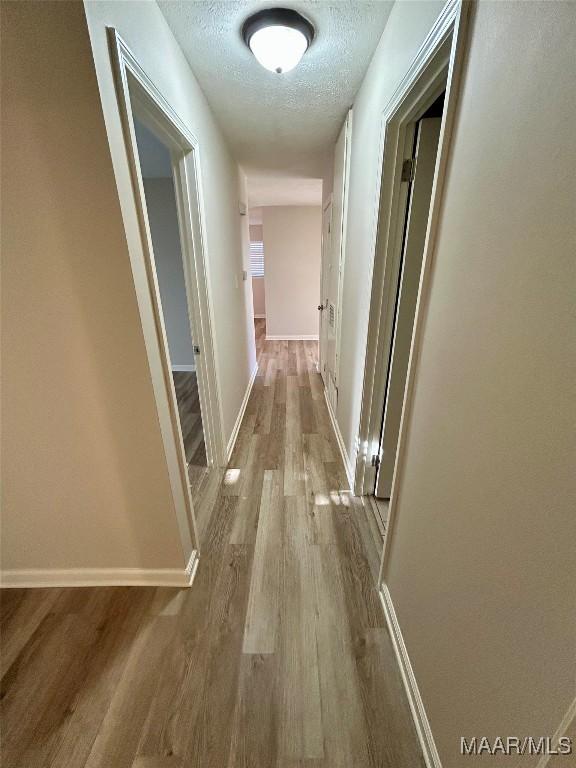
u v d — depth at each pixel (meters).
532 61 0.52
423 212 1.41
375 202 1.49
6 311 1.04
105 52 0.85
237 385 3.00
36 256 0.98
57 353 1.10
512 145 0.57
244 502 2.03
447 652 0.84
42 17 0.76
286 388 3.87
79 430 1.22
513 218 0.58
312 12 1.23
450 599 0.83
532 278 0.53
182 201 1.74
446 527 0.85
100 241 0.96
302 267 5.67
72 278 1.00
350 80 1.70
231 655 1.22
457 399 0.79
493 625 0.65
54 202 0.92
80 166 0.88
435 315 0.90
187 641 1.27
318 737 1.01
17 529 1.38
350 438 2.24
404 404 1.11
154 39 1.15
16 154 0.87
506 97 0.59
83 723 1.04
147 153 2.75
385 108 1.31
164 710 1.07
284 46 1.29
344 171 2.19
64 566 1.46
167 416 1.28
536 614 0.53
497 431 0.63
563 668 0.48
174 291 4.27
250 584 1.49
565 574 0.47
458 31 0.72
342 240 2.36
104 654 1.22
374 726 1.03
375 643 1.26
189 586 1.48
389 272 1.56
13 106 0.83
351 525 1.83
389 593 1.33
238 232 3.08
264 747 0.99
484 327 0.67
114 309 1.04
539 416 0.52
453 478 0.81
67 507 1.35
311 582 1.50
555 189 0.47
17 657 1.22
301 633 1.29
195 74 1.62
